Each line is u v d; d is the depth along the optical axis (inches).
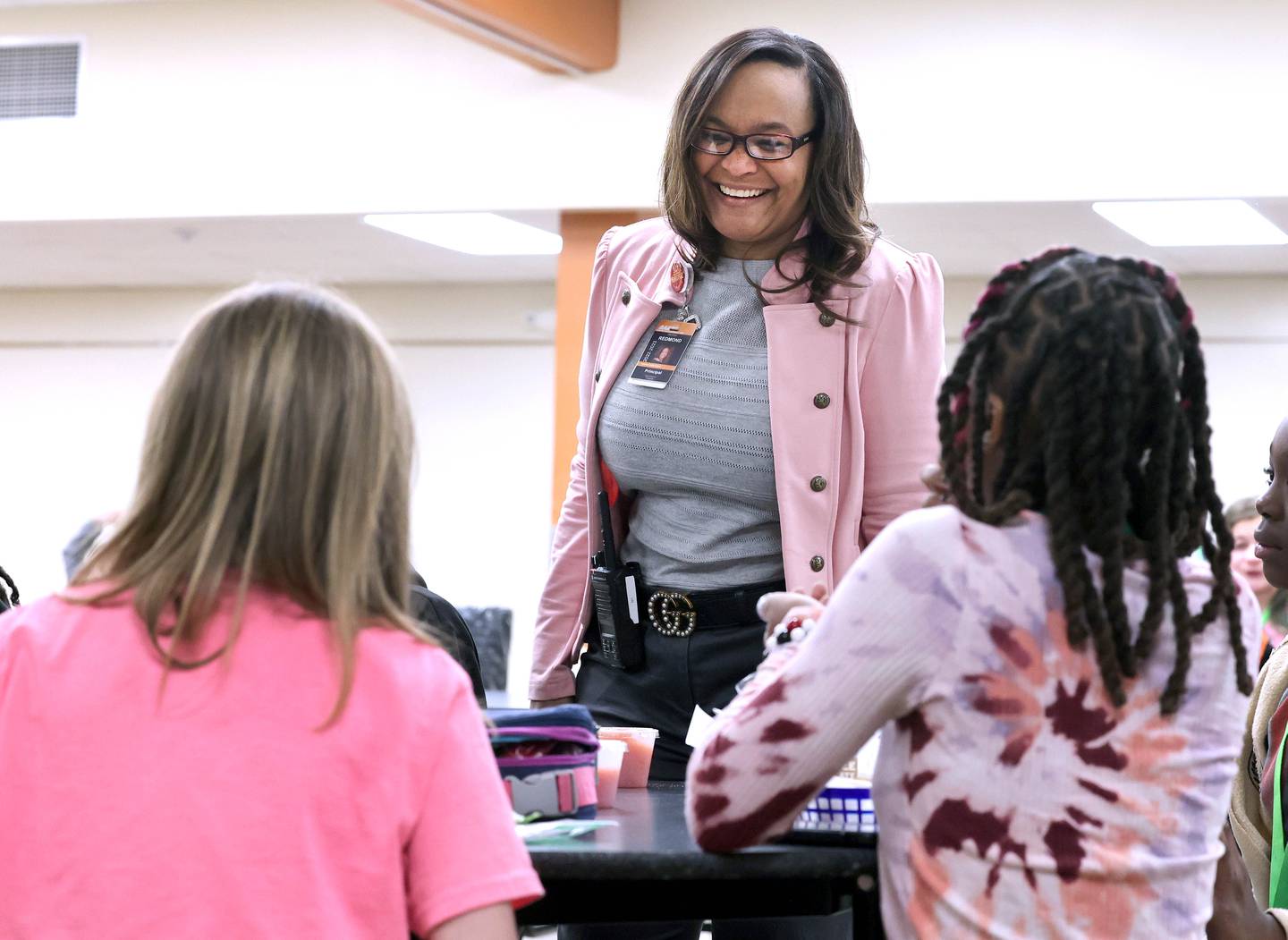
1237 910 60.8
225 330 52.3
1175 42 235.0
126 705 48.7
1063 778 52.9
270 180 283.1
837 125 84.6
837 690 53.8
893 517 86.4
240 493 50.7
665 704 84.7
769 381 84.1
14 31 298.0
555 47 252.2
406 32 276.1
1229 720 55.7
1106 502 53.4
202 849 47.4
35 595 403.2
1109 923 52.5
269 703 48.7
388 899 49.0
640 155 260.7
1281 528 87.1
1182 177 234.5
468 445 386.3
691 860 56.1
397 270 367.2
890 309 86.4
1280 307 338.0
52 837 48.0
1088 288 54.7
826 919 76.8
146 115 290.8
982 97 243.1
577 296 272.8
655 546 85.7
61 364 405.1
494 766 52.0
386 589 53.4
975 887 52.9
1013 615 53.2
